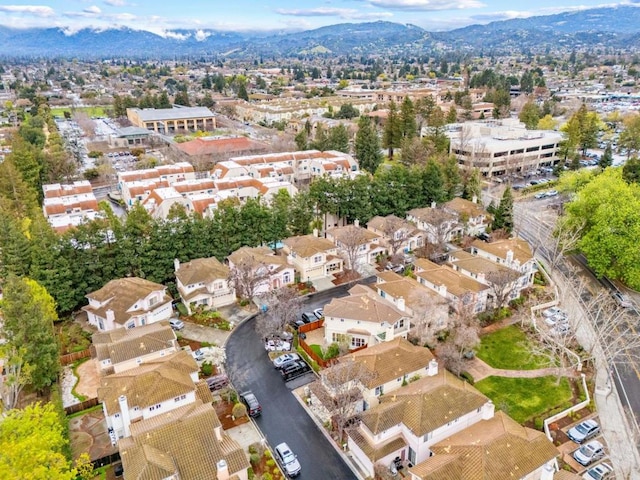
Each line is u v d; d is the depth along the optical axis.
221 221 73.75
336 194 87.12
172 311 64.00
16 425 34.00
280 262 69.62
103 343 52.09
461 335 52.00
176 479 34.28
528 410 46.78
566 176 99.12
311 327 60.25
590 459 40.62
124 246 65.81
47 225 67.56
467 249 79.50
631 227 66.00
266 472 39.78
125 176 109.69
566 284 68.69
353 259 74.31
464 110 190.88
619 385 50.81
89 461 37.47
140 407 41.38
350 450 41.94
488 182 120.81
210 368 51.62
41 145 142.88
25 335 46.50
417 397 41.25
